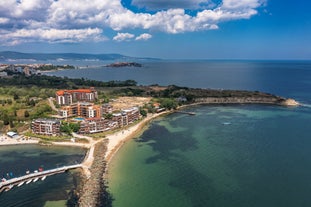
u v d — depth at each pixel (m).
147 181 138.25
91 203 115.50
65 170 152.88
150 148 187.00
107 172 148.75
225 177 142.00
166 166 156.50
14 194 127.94
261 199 120.81
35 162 166.38
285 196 122.94
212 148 185.12
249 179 139.38
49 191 130.12
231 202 118.88
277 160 162.38
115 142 199.12
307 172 146.12
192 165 157.38
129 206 116.12
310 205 115.75
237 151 178.50
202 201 119.94
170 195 124.94
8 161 168.62
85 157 171.75
